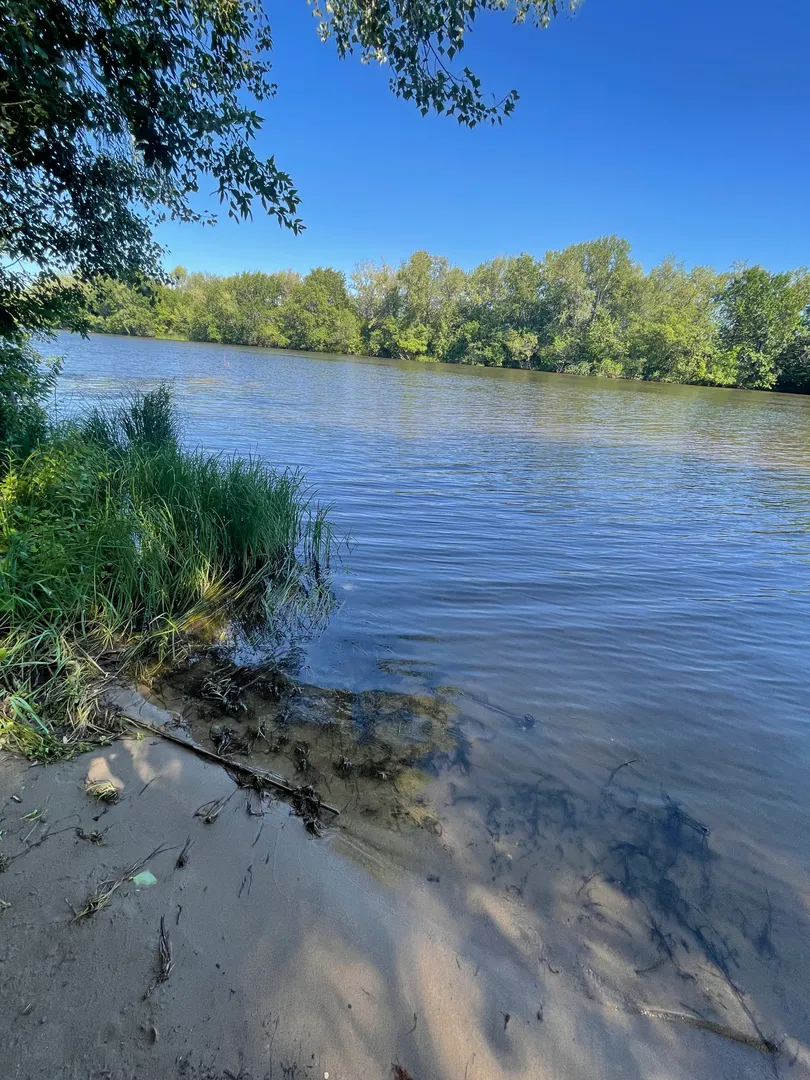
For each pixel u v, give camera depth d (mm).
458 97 4551
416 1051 1575
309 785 2572
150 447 6770
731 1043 1702
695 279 58719
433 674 3697
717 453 15242
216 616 4230
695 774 2932
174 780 2479
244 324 72875
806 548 7344
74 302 5766
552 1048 1633
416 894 2080
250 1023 1579
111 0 3936
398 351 71188
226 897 1951
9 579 3170
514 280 64750
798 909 2178
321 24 4512
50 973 1621
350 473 9875
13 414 4980
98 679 3160
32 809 2197
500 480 10281
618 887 2211
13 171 4836
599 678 3824
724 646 4441
